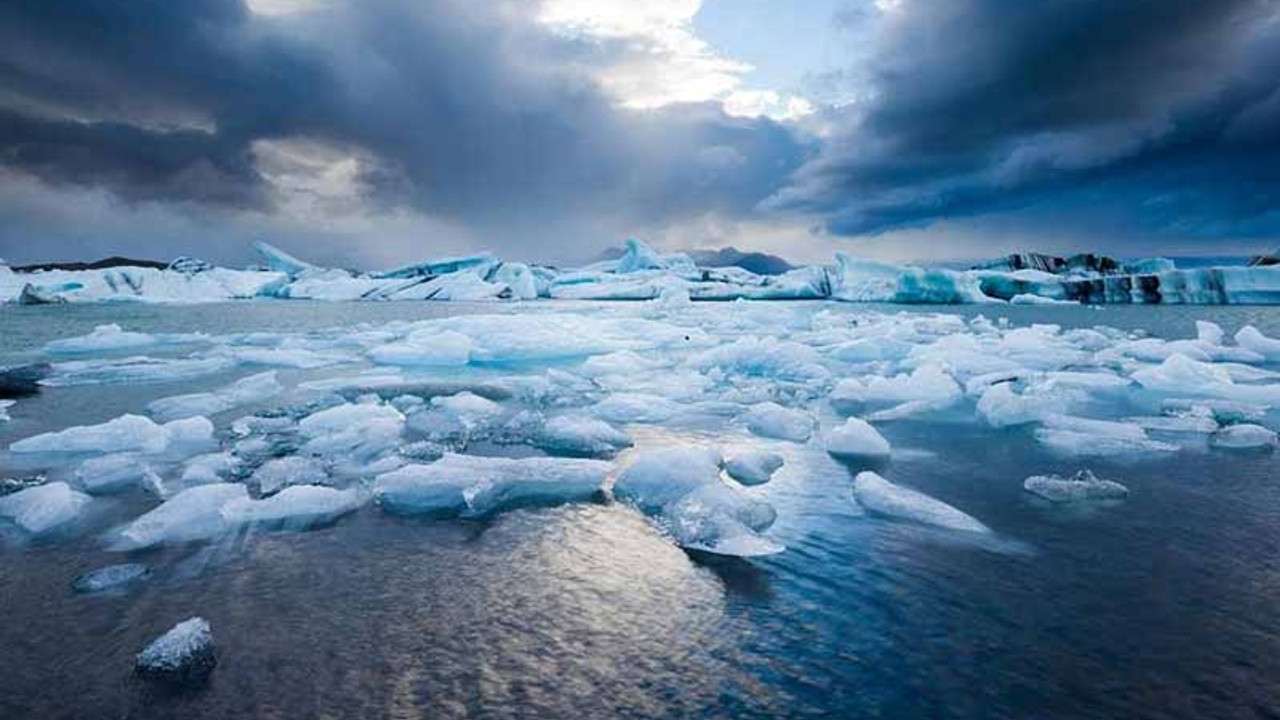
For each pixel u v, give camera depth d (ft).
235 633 10.85
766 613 11.55
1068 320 80.59
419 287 176.86
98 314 104.88
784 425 25.58
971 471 20.42
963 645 10.52
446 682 9.54
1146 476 19.71
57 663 10.03
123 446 22.49
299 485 17.38
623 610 11.64
